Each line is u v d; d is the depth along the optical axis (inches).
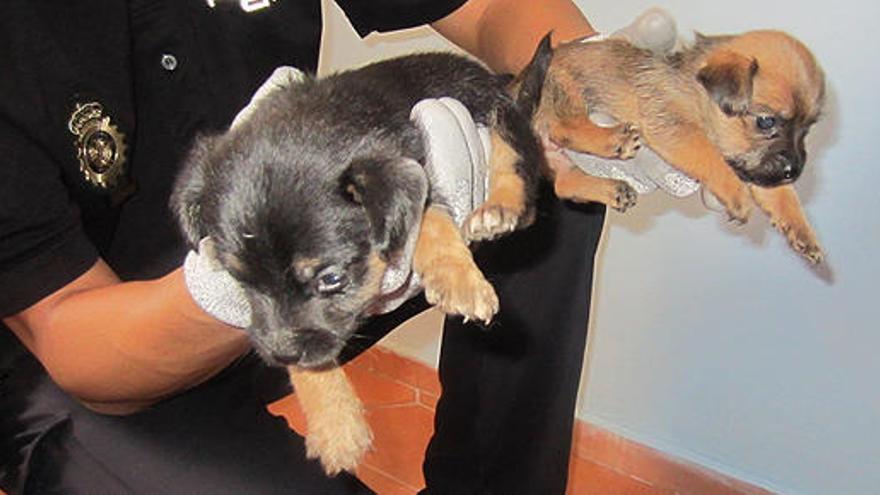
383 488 53.8
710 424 52.1
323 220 24.7
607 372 54.9
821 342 46.8
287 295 25.2
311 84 28.1
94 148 29.8
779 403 49.3
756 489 50.9
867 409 46.5
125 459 30.7
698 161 31.8
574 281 36.1
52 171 28.0
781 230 33.0
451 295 24.3
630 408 54.8
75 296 28.1
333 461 28.4
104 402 30.0
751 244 47.0
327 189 24.9
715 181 31.7
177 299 26.8
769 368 49.0
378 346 63.9
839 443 47.9
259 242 24.6
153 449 30.8
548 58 31.8
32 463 30.8
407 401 61.7
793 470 49.9
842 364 46.6
